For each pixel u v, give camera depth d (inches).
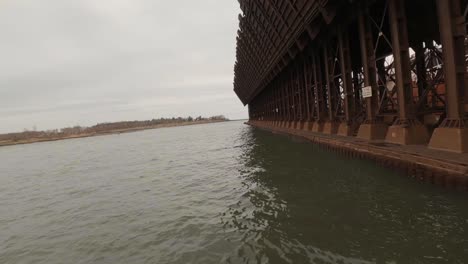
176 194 512.1
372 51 506.0
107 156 1670.8
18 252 327.0
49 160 1830.7
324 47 722.2
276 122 1562.5
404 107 400.5
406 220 252.2
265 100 2135.8
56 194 682.8
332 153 595.5
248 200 398.9
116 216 418.9
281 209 334.0
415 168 311.4
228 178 589.6
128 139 4160.9
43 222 442.9
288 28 755.4
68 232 376.2
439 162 274.1
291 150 840.9
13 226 440.5
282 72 1266.0
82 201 562.9
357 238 235.6
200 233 302.5
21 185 898.7
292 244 243.1
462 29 301.6
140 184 668.7
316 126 823.1
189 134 3794.3
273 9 765.9
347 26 594.2
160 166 967.0
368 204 305.1
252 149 1067.9
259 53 1267.2
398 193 321.4
